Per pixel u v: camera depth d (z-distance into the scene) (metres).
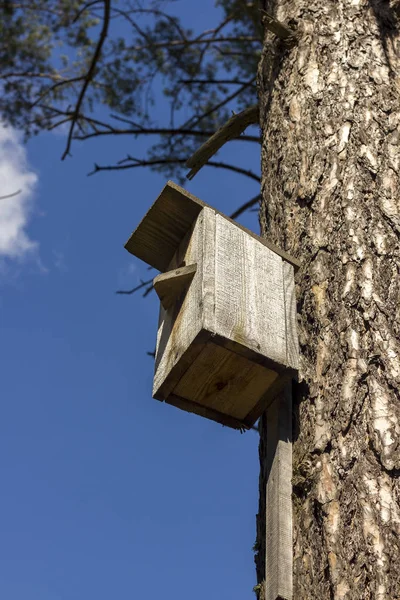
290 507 2.97
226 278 3.37
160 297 3.65
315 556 2.79
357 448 2.85
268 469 3.15
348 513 2.75
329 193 3.59
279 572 2.83
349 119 3.80
